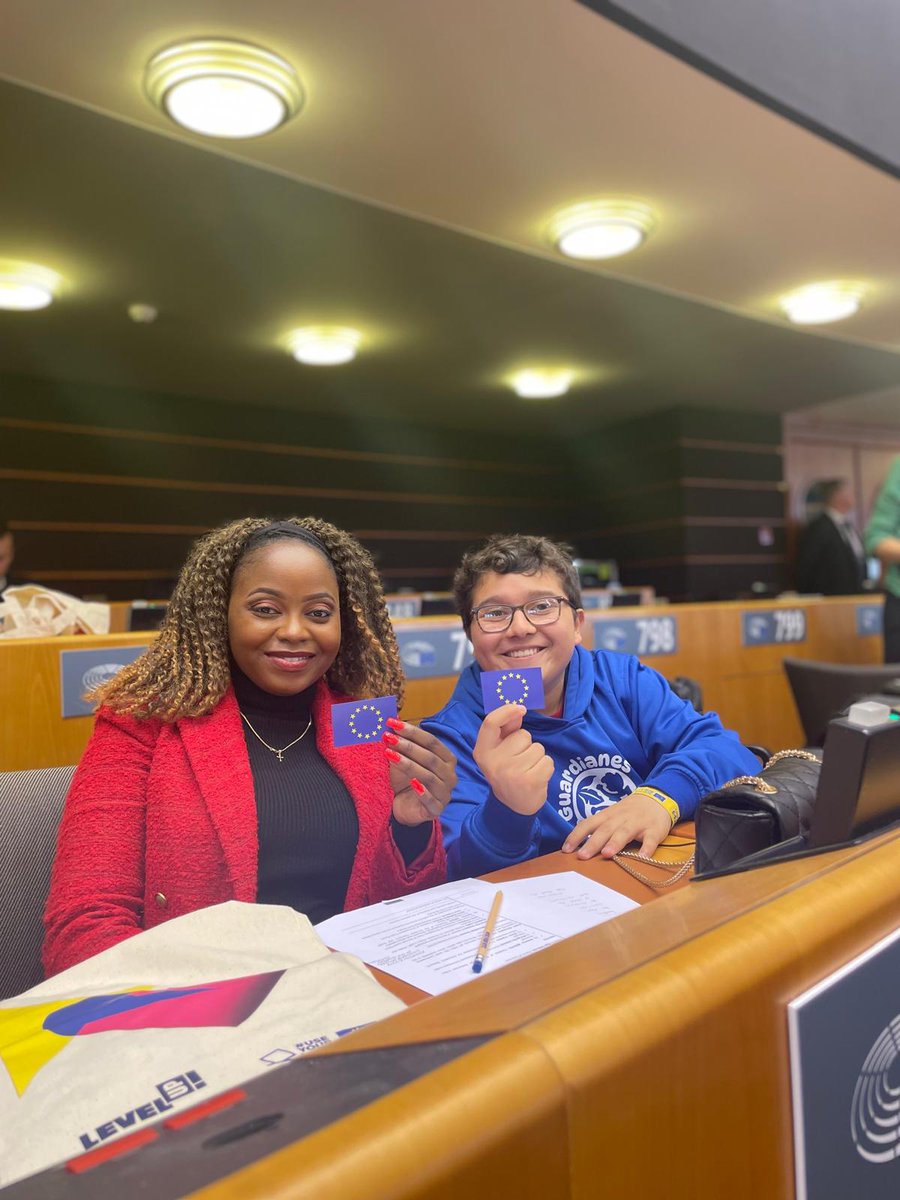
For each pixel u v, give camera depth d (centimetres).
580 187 352
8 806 108
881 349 728
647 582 940
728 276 457
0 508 718
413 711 277
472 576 143
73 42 267
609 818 117
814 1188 43
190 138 315
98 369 712
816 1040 42
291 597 112
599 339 676
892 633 379
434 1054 32
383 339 659
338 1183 26
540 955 41
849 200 367
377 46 263
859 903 46
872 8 332
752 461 939
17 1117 47
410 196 359
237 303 573
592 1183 32
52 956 97
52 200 429
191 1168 27
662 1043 35
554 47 262
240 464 835
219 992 60
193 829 105
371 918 90
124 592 768
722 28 272
